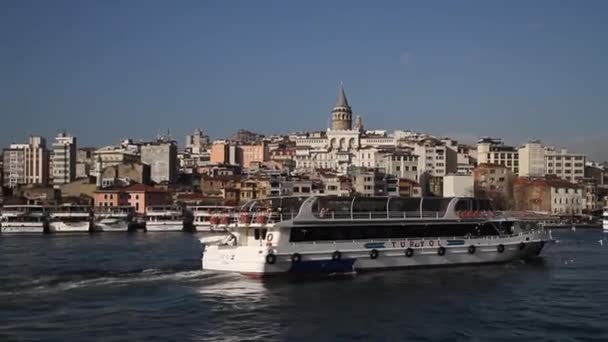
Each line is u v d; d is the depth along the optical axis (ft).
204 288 206.90
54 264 273.54
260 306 183.62
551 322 169.07
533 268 256.73
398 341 152.25
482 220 261.85
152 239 459.73
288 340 152.25
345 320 169.89
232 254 225.76
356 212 238.48
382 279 224.53
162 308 180.65
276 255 219.00
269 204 247.50
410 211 249.14
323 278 225.15
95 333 156.56
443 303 189.88
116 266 263.29
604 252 335.26
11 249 361.10
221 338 153.38
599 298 198.18
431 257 247.29
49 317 170.50
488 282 222.48
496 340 153.58
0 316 171.32
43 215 548.72
